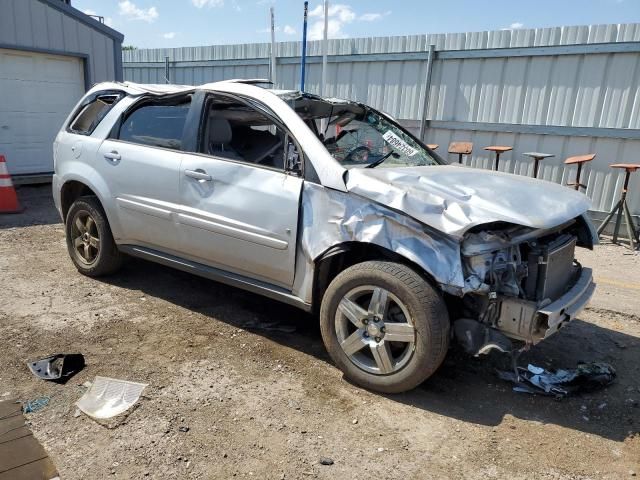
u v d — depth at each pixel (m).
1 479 2.39
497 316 3.17
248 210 3.73
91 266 5.04
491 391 3.49
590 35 7.88
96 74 11.38
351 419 3.08
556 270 3.41
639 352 4.21
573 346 4.27
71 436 2.76
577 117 8.22
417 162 4.37
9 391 3.13
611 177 8.09
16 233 6.74
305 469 2.64
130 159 4.46
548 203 3.38
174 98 4.39
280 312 4.56
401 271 3.17
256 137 3.99
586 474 2.72
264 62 11.39
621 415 3.29
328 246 3.42
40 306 4.40
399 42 9.66
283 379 3.47
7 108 10.24
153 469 2.57
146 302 4.62
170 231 4.24
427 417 3.15
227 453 2.72
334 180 3.40
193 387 3.30
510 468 2.73
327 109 4.29
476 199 3.21
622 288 5.77
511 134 8.88
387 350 3.26
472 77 9.05
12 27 9.87
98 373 3.39
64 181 5.04
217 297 4.82
